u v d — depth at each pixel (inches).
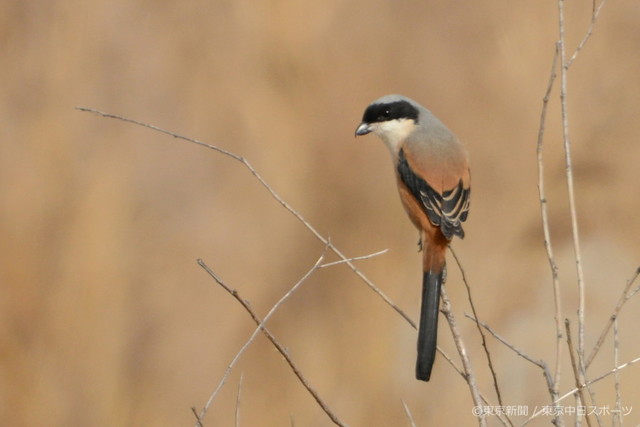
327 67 609.0
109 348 506.9
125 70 572.4
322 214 573.3
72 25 566.3
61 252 516.1
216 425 509.0
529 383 497.7
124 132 557.9
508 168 611.2
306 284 547.8
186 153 565.3
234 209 564.1
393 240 562.3
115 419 498.3
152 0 589.9
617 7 639.1
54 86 552.7
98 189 535.8
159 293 529.3
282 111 594.6
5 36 553.3
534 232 593.0
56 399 491.8
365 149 585.9
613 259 570.6
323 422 507.8
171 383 515.2
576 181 610.9
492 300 556.4
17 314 497.0
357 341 527.8
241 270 551.2
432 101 619.2
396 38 625.3
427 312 225.5
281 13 611.5
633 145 614.5
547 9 637.3
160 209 548.7
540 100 622.2
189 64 586.9
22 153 530.6
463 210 252.1
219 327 532.4
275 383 519.5
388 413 510.0
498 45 628.7
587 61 633.0
